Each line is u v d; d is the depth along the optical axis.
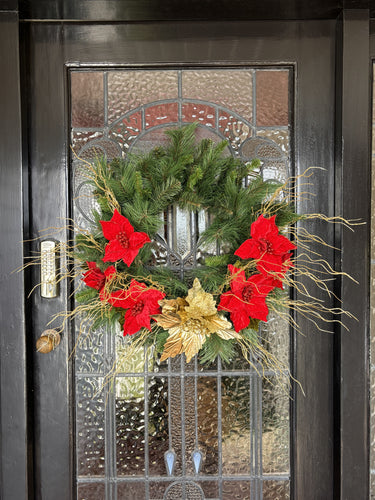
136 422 1.34
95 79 1.34
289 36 1.33
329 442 1.34
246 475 1.34
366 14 1.25
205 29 1.33
